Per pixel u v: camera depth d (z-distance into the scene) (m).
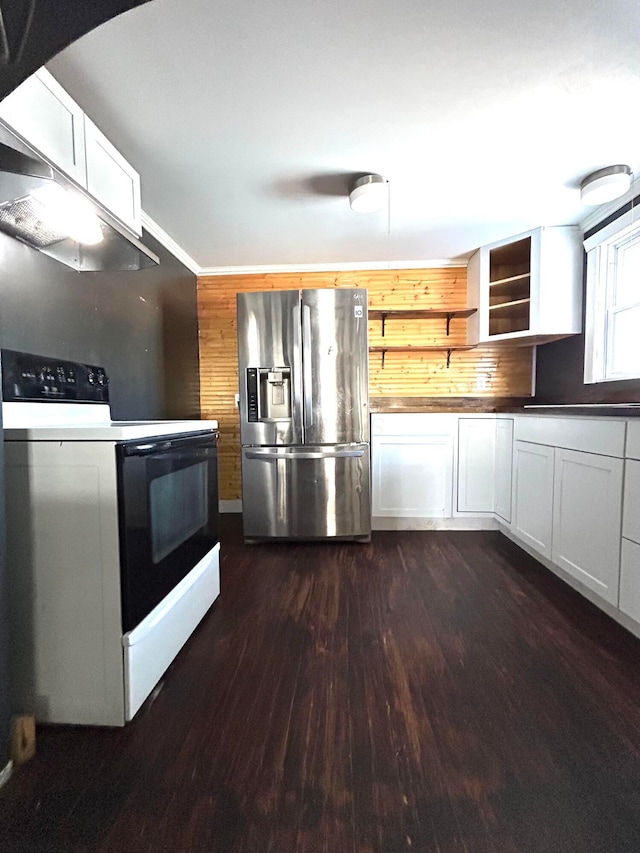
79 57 1.41
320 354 2.93
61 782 1.09
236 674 1.54
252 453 2.98
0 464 1.11
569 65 1.48
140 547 1.34
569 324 2.98
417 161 2.12
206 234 3.01
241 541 3.10
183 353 3.44
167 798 1.04
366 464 2.98
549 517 2.38
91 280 2.11
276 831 0.96
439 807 1.01
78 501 1.26
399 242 3.24
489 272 3.32
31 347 1.67
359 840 0.94
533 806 1.01
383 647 1.70
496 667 1.56
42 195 1.31
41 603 1.29
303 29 1.32
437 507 3.24
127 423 1.99
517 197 2.53
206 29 1.31
